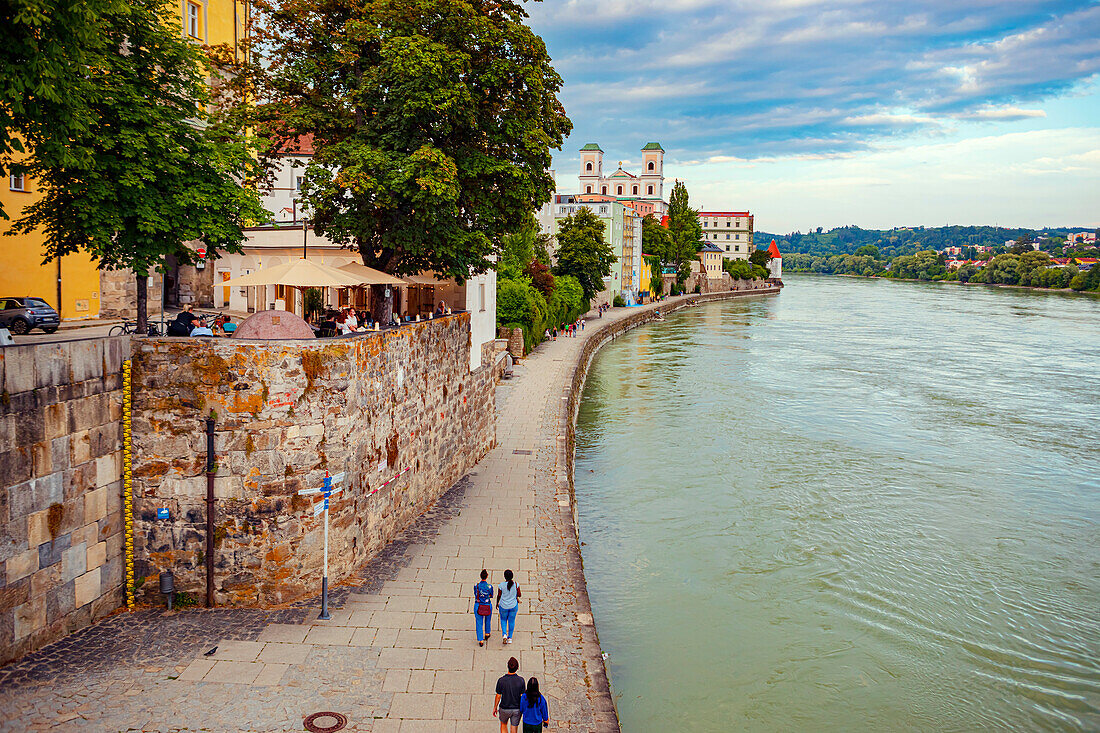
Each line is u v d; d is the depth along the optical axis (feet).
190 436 56.08
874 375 229.66
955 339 325.83
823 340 322.14
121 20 60.49
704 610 83.30
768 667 72.64
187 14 117.50
